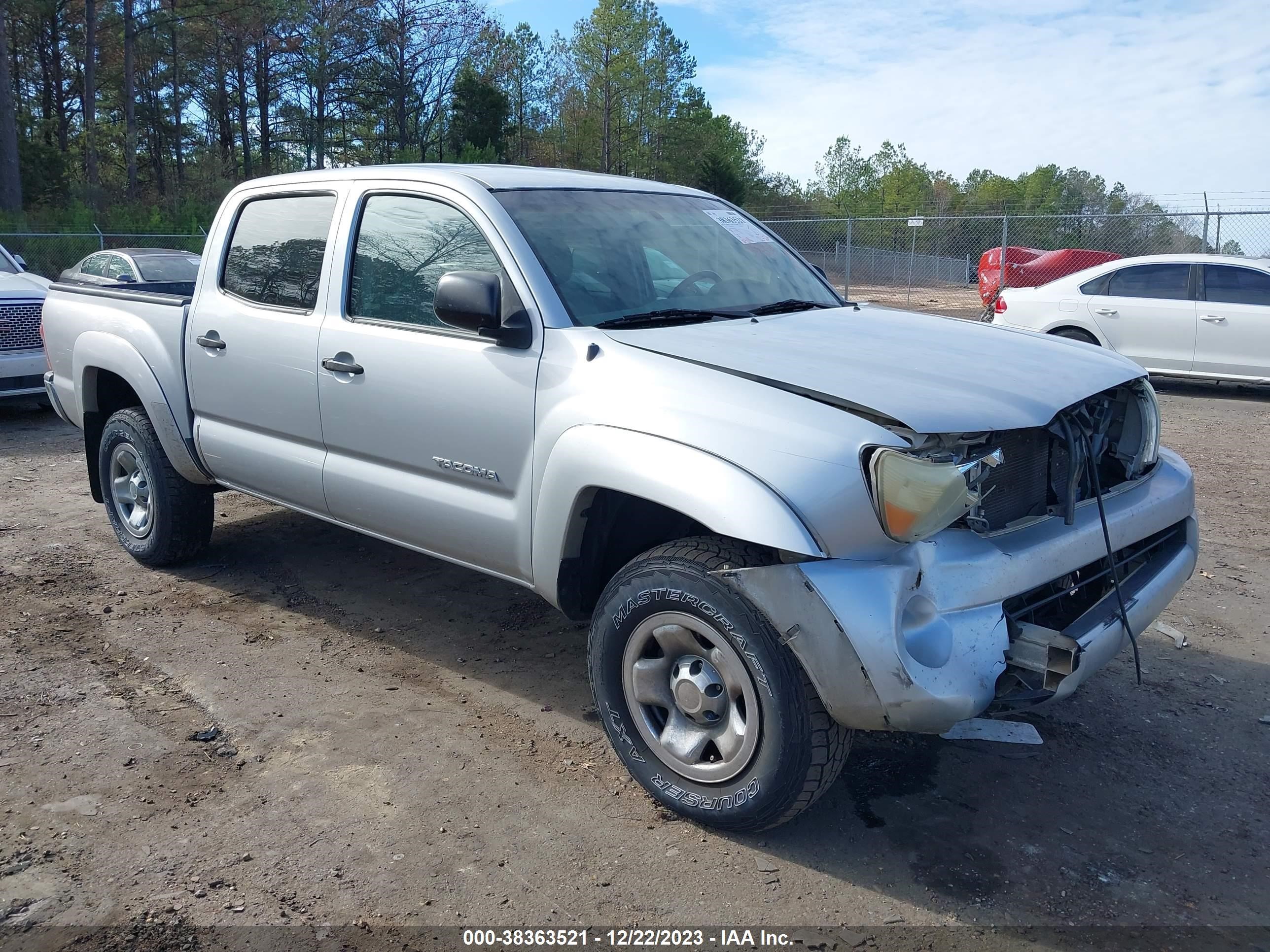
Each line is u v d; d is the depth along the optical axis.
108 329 5.02
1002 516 2.95
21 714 3.69
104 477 5.35
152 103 56.47
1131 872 2.86
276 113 62.31
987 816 3.13
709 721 2.95
